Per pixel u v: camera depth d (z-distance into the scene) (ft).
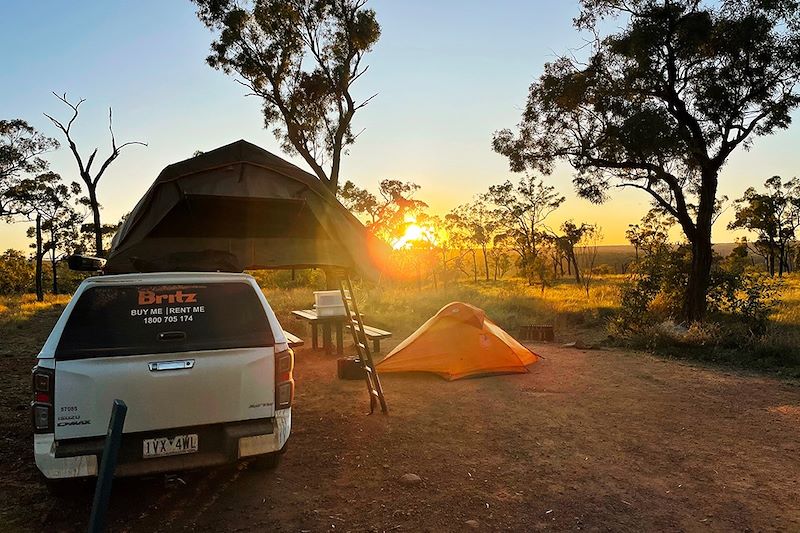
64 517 12.26
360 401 22.21
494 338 27.25
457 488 13.87
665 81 43.19
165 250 18.83
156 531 11.64
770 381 26.02
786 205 153.99
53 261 130.82
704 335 35.01
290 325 45.27
